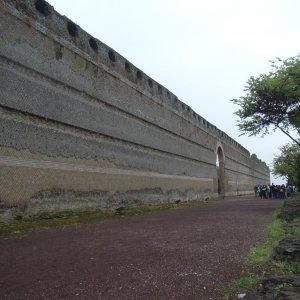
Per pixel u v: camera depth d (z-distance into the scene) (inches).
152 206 1082.1
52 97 692.7
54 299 236.8
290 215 623.8
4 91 582.2
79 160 761.0
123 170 943.7
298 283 224.2
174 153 1321.4
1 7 588.1
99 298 237.0
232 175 2242.9
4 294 248.2
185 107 1472.7
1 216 559.8
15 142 598.2
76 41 780.6
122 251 382.3
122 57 982.4
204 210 995.3
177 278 277.4
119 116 942.4
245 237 457.7
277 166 1705.2
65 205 704.4
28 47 641.6
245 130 1008.2
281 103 948.0
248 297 228.2
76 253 373.4
